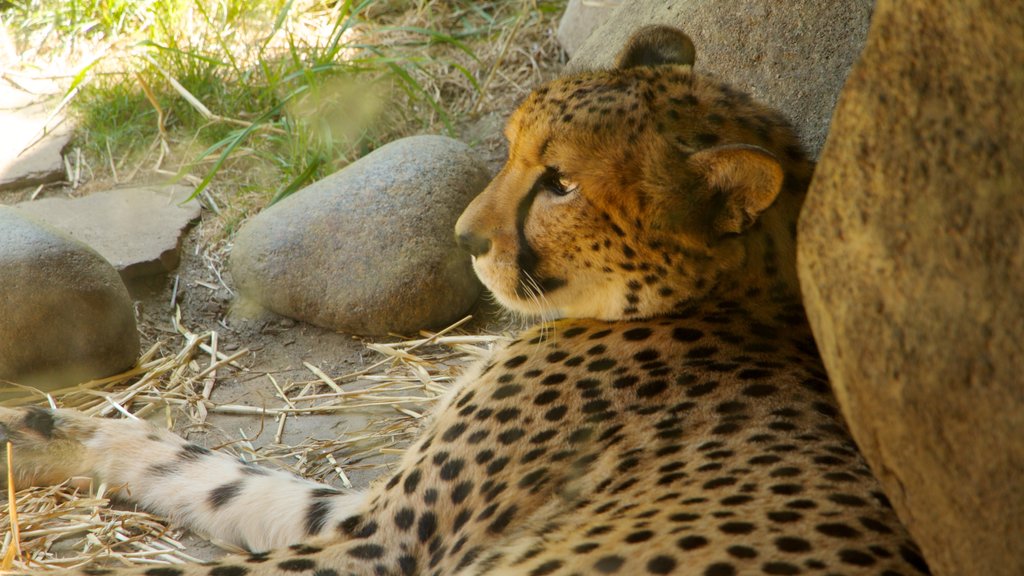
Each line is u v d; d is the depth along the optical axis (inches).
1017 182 157.3
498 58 518.3
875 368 176.7
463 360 389.4
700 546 194.9
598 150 258.7
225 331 401.4
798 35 374.0
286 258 403.9
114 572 247.3
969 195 162.6
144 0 536.7
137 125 482.9
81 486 317.4
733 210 248.7
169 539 301.6
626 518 215.6
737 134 260.4
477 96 512.7
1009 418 159.3
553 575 205.2
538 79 516.7
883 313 174.1
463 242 278.2
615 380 257.3
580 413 254.5
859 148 177.5
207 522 305.1
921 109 168.4
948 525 172.7
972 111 162.2
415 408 365.7
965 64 162.7
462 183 416.8
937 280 166.4
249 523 300.8
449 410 278.1
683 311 266.2
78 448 319.0
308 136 476.4
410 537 263.1
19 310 352.2
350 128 489.7
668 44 301.9
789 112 372.8
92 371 367.6
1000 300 159.3
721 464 224.5
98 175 462.3
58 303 356.8
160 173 463.5
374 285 396.5
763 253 258.5
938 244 166.1
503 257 276.2
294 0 563.8
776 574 183.8
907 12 169.6
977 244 161.6
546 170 266.5
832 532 193.8
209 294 414.9
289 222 410.0
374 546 263.1
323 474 332.2
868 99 176.2
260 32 543.5
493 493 252.5
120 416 357.1
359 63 508.7
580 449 248.1
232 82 505.7
